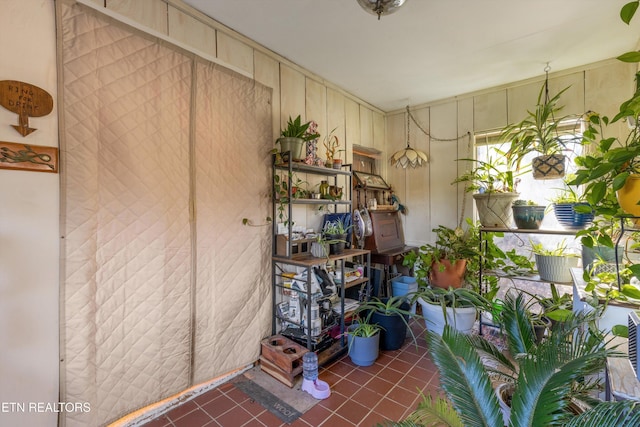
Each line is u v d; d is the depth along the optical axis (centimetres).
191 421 163
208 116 191
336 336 244
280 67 243
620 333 135
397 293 302
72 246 138
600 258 177
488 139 310
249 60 219
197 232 185
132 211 158
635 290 140
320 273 233
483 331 266
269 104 231
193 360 183
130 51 157
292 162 223
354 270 278
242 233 211
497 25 199
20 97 125
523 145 241
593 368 104
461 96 321
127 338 156
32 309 128
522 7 180
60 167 135
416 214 359
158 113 168
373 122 357
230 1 176
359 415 168
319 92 281
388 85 297
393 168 375
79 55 140
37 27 130
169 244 172
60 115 135
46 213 132
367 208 318
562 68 260
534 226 237
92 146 144
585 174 135
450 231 286
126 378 156
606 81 247
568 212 221
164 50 171
